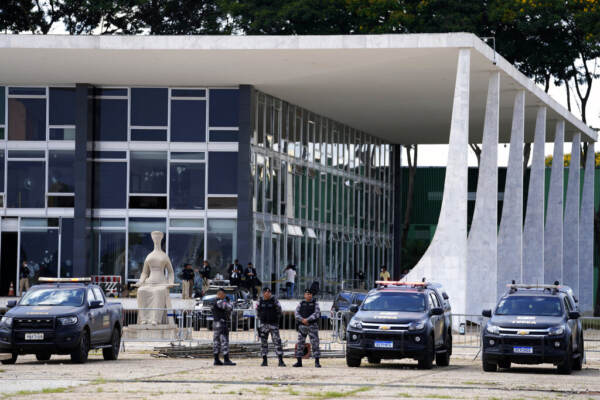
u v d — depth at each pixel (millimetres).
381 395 36094
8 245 98562
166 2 134500
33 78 96625
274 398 34625
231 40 85875
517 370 51938
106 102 99562
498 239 104312
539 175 114375
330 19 125188
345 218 124000
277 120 106000
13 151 99188
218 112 99312
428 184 161750
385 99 107188
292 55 87188
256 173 99938
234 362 52156
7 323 49812
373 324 50500
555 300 51594
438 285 56938
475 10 123188
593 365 58062
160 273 73125
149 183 99062
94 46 85875
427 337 50156
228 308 51688
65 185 98625
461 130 86875
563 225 133000
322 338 74500
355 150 127875
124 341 68688
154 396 34969
